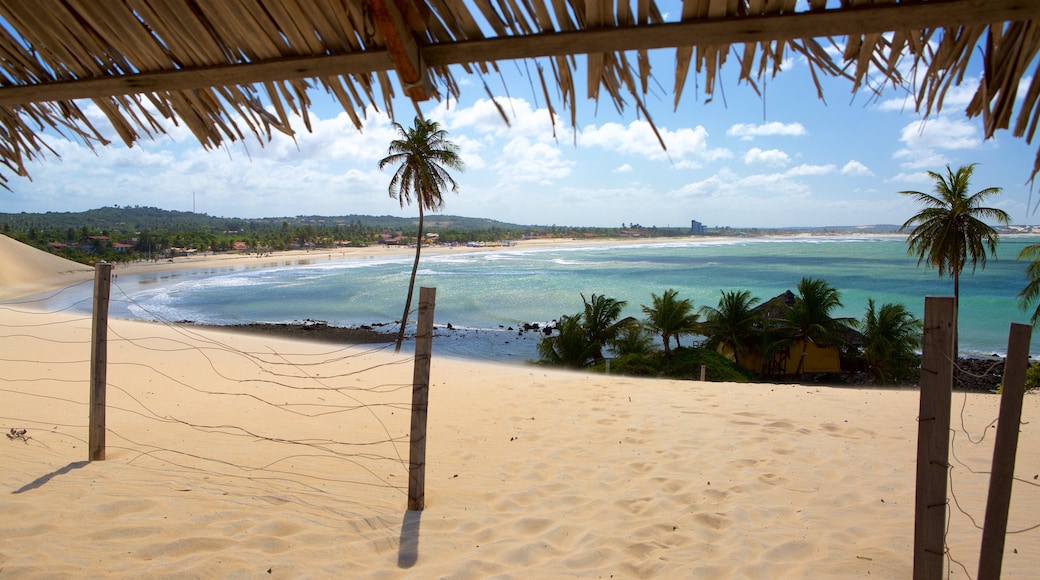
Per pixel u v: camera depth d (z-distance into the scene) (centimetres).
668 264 9975
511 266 9225
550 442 670
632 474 559
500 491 509
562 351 2511
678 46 146
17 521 380
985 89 141
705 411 805
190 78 182
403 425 756
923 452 285
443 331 3406
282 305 4616
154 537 372
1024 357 261
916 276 7612
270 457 585
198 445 613
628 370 2384
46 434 614
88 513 401
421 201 2727
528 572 364
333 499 468
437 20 152
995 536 270
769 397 901
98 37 175
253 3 159
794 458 599
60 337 1622
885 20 130
